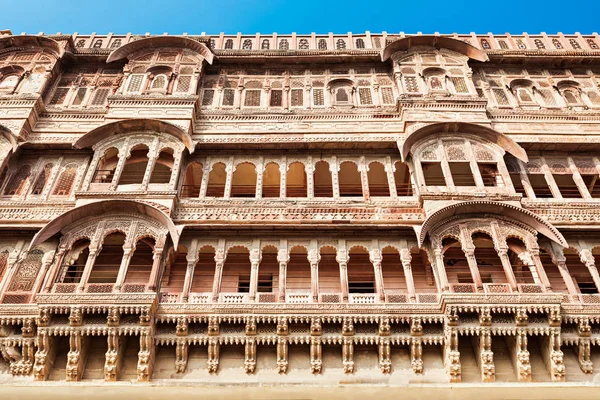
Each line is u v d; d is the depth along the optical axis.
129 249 17.73
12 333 16.45
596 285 17.89
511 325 16.22
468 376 16.09
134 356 16.42
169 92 22.80
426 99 22.36
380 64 24.84
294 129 22.16
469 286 16.98
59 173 20.66
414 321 16.30
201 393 15.61
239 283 19.31
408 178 22.38
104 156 20.73
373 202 19.47
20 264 17.81
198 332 16.47
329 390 15.42
